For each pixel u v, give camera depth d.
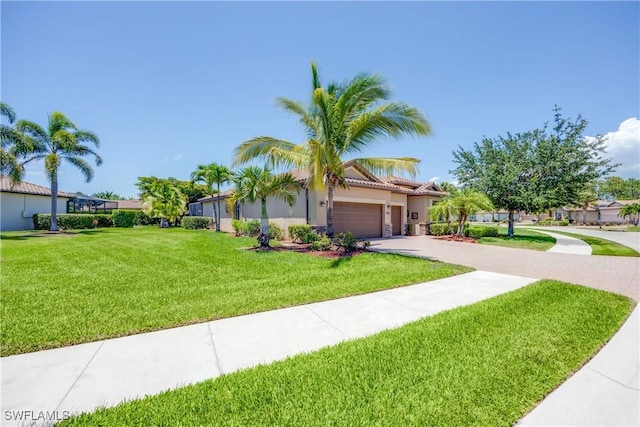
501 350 3.49
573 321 4.43
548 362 3.24
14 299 5.42
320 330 4.18
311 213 16.03
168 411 2.41
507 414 2.43
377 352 3.44
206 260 9.76
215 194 29.16
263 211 12.71
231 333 4.05
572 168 17.55
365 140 11.61
